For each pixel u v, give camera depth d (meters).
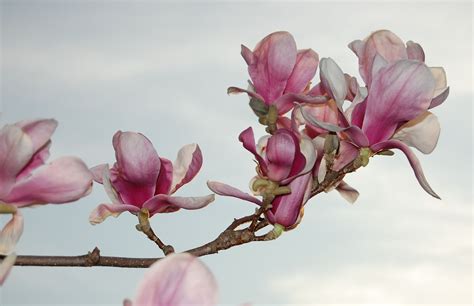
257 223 1.00
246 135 0.97
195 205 0.98
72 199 0.85
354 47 1.01
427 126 1.00
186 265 0.70
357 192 1.08
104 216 0.99
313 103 1.01
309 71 1.04
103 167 1.01
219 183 0.98
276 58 1.03
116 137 0.98
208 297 0.70
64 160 0.85
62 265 0.97
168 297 0.69
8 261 0.81
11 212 0.84
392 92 0.95
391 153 1.00
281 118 1.04
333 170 1.01
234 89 1.05
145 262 0.98
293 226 0.99
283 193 0.97
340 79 0.97
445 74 1.00
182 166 1.02
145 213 0.99
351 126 0.96
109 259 0.98
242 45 1.04
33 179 0.84
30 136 0.83
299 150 0.96
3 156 0.82
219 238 0.99
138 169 0.98
